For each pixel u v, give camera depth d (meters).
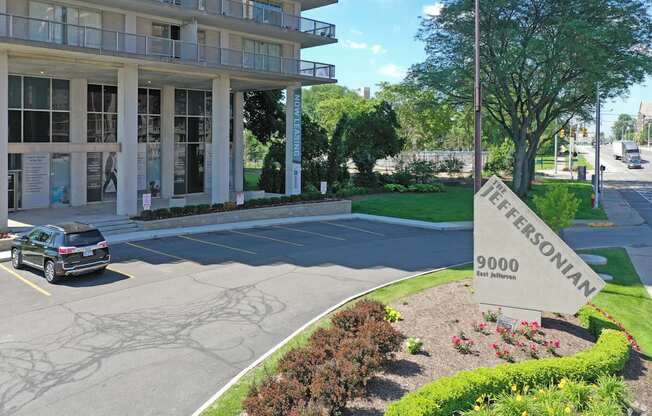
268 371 11.08
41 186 34.25
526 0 40.56
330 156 49.28
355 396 9.27
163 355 12.16
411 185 53.75
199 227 30.19
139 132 39.78
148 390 10.48
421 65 46.53
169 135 41.03
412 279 18.91
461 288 16.83
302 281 18.67
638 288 18.58
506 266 13.69
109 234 27.69
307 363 9.73
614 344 11.29
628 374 11.23
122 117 31.11
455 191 53.94
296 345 12.55
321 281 18.69
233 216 32.53
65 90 34.97
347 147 53.66
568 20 39.94
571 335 13.03
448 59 45.03
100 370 11.37
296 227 31.59
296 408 8.47
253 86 42.53
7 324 14.15
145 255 22.83
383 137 54.53
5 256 22.09
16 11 28.92
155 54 31.69
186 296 16.73
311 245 25.72
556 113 49.31
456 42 44.25
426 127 78.06
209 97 43.53
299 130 40.59
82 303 15.99
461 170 74.94
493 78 43.91
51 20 29.92
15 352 12.29
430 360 11.28
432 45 45.69
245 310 15.39
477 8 17.27
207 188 43.97
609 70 41.50
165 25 35.03
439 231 31.27
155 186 40.97
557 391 9.62
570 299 13.10
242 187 46.41
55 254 18.03
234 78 38.09
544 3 40.72
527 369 10.06
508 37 40.53
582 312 13.88
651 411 9.84
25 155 33.34
